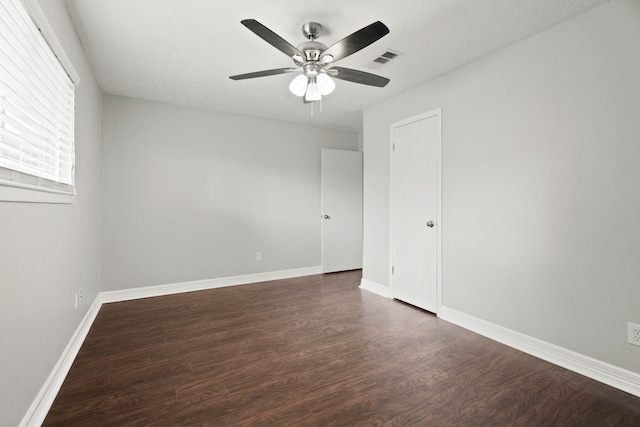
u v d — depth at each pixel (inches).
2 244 46.0
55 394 67.9
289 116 170.1
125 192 139.2
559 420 61.7
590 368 77.2
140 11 78.0
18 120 50.7
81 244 95.6
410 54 100.0
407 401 67.5
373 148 150.8
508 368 81.4
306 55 82.6
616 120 73.0
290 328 107.0
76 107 87.2
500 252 97.1
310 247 189.3
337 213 195.5
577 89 79.5
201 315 119.4
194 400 67.4
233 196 164.6
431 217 121.0
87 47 95.0
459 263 110.1
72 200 83.0
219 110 159.0
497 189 97.8
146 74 115.1
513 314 93.8
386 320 114.6
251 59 103.6
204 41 92.3
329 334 102.1
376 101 144.8
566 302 81.9
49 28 58.2
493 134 98.9
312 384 73.6
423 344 95.0
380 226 147.6
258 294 147.9
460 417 62.4
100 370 79.3
